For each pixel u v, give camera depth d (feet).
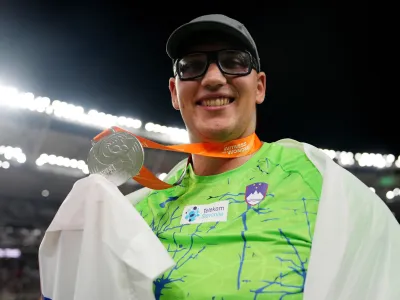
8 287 28.48
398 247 4.08
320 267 3.94
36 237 30.63
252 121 5.53
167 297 4.34
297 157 5.08
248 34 5.41
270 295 3.99
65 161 25.84
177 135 26.27
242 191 4.87
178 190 5.44
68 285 4.29
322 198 4.35
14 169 26.35
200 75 5.21
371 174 33.53
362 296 3.81
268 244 4.30
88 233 4.18
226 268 4.25
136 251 3.99
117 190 4.40
